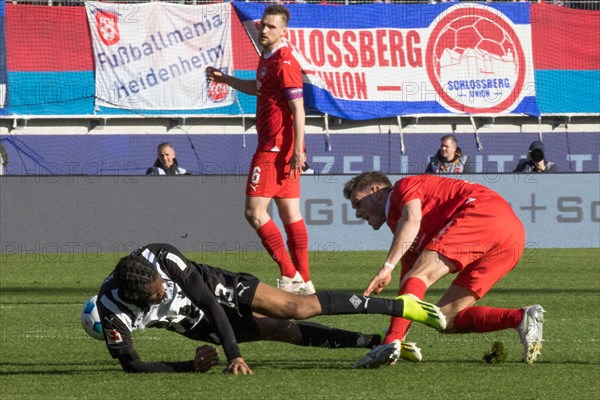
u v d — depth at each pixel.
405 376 14.41
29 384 13.81
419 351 15.54
